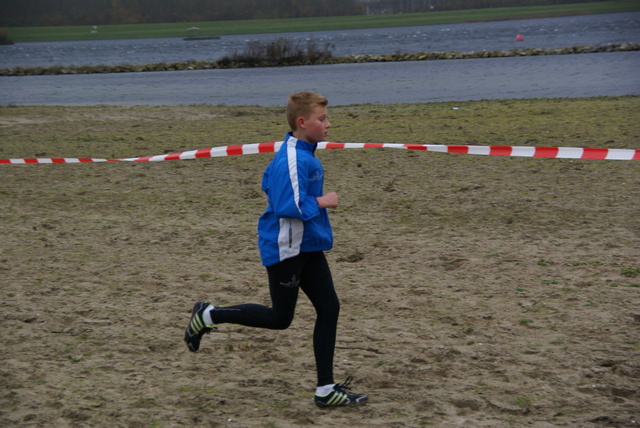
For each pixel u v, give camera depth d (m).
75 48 159.25
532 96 29.67
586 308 6.54
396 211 10.52
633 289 6.97
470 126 18.52
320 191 4.63
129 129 20.69
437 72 47.38
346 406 4.79
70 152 16.64
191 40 194.12
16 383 5.20
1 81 56.59
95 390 5.07
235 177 13.39
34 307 6.91
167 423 4.56
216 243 9.15
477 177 12.55
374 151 15.46
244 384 5.20
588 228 9.20
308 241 4.52
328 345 4.71
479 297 6.96
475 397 4.86
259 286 7.49
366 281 7.55
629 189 11.09
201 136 18.61
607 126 17.12
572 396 4.87
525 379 5.16
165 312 6.77
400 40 132.12
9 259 8.57
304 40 155.25
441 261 8.16
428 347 5.81
